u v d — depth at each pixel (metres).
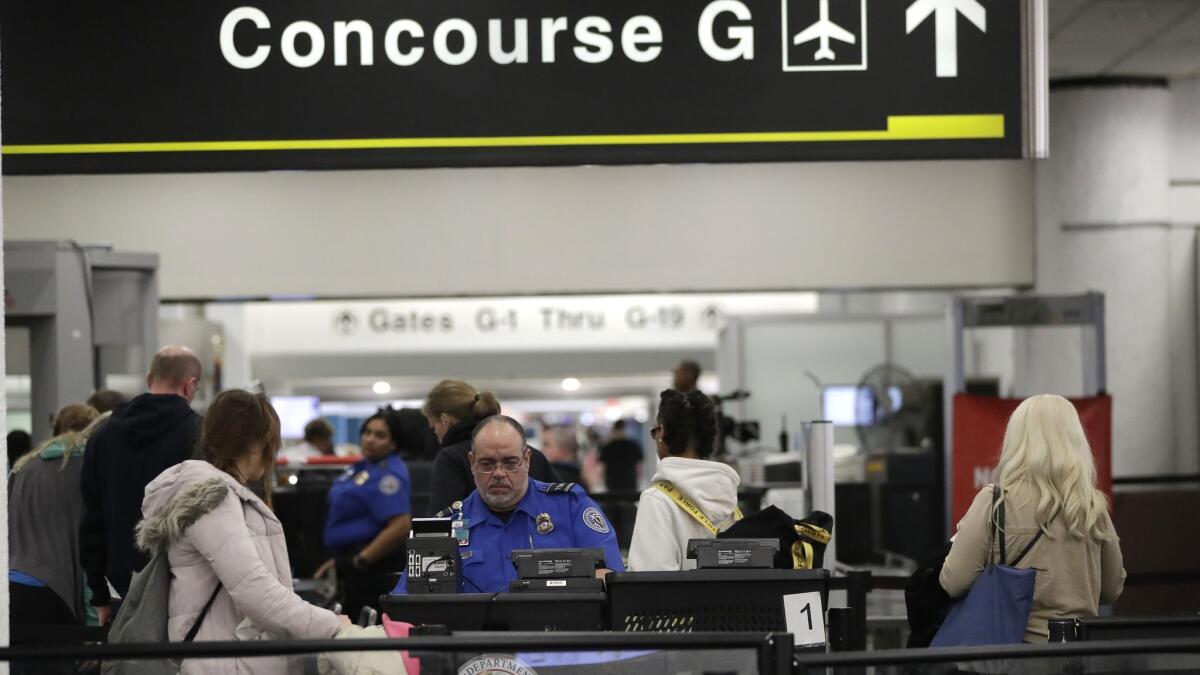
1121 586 6.28
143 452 7.17
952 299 13.12
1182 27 13.34
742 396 14.09
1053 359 16.23
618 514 12.23
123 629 5.15
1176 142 16.09
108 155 6.94
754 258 17.64
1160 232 15.92
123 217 17.78
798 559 6.40
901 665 4.60
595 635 4.55
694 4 6.88
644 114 6.88
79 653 4.57
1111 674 4.73
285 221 17.80
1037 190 16.67
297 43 6.93
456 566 5.57
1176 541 11.58
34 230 17.72
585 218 17.72
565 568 5.48
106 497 7.19
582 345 28.88
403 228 17.77
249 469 5.47
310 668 4.97
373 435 10.66
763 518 6.37
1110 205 15.91
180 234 17.80
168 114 6.93
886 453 16.33
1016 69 6.86
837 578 6.79
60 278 11.57
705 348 28.97
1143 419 15.90
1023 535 6.00
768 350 23.22
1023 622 5.79
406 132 6.89
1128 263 15.90
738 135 6.87
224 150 6.93
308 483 12.73
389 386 28.80
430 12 6.91
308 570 12.63
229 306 27.83
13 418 23.27
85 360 11.63
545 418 38.09
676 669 4.57
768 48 6.88
